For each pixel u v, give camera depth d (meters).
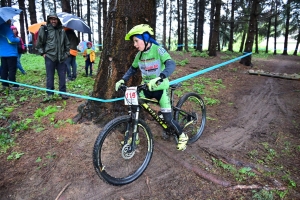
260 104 5.95
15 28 7.17
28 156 3.32
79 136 3.63
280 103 6.02
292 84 7.98
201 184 2.95
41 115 4.40
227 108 5.59
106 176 2.63
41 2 23.64
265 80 8.56
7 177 2.98
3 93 5.82
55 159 3.23
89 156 3.26
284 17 26.31
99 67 3.90
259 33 30.36
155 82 2.43
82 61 11.57
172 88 3.46
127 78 2.94
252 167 3.32
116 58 3.69
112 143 3.43
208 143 3.93
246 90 7.19
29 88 6.21
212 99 6.03
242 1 20.42
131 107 2.75
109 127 2.57
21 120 4.32
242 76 9.13
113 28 3.65
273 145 3.98
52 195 2.74
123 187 2.87
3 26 5.55
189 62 11.66
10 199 2.72
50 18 4.99
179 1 24.67
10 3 15.85
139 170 2.97
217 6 14.17
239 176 3.10
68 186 2.84
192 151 3.61
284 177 3.11
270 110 5.54
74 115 4.22
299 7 23.25
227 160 3.45
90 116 3.92
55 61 5.18
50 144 3.53
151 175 3.06
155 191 2.83
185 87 6.84
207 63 11.70
